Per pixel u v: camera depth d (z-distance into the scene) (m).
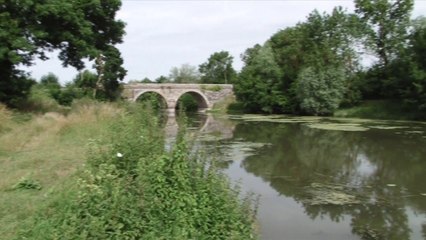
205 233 7.54
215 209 8.06
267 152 23.80
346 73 53.25
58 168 11.80
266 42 69.81
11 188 9.67
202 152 10.39
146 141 9.98
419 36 44.81
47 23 25.48
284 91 58.56
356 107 51.22
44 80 72.38
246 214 9.05
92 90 44.97
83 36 27.17
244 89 62.25
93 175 8.34
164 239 6.80
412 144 25.89
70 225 6.64
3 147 14.27
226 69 114.31
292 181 16.75
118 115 17.83
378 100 50.62
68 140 16.81
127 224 6.66
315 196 14.47
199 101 78.38
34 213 7.83
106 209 6.84
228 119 50.34
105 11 32.97
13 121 19.31
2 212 8.00
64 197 8.06
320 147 25.64
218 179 9.30
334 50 53.81
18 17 24.17
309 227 11.40
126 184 7.59
